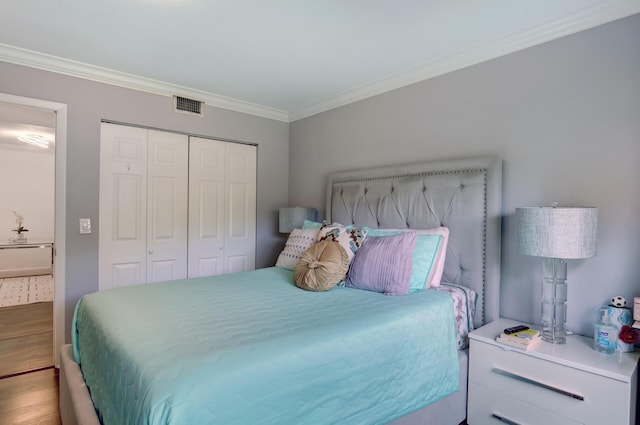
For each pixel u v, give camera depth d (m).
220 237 3.51
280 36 2.17
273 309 1.67
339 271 2.11
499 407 1.77
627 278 1.72
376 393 1.41
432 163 2.49
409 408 1.54
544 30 1.99
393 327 1.53
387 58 2.46
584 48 1.87
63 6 1.87
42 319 3.80
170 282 2.29
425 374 1.64
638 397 1.57
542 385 1.61
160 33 2.16
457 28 2.04
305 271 2.13
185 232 3.29
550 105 1.99
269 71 2.72
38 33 2.17
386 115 2.91
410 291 2.05
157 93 3.08
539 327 1.97
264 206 3.80
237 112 3.57
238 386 1.04
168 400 0.92
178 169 3.24
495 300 2.13
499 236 2.14
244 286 2.18
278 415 1.11
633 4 1.70
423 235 2.26
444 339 1.77
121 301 1.78
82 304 1.95
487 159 2.19
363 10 1.87
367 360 1.39
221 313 1.60
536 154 2.05
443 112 2.51
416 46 2.28
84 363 1.74
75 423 1.45
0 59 2.41
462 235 2.26
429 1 1.78
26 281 5.83
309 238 2.75
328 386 1.25
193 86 3.09
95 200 2.80
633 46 1.72
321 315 1.58
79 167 2.73
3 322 3.69
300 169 3.81
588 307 1.85
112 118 2.86
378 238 2.25
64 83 2.65
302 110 3.70
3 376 2.54
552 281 1.78
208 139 3.42
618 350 1.61
